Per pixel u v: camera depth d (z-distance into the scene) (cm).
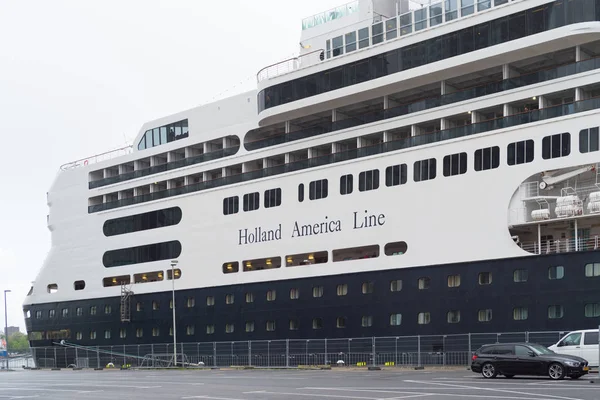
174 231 4872
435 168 3616
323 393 2114
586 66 3195
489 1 3506
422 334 3566
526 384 2217
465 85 3794
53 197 5750
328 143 4116
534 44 3259
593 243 3197
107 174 5525
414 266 3634
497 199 3381
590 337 2664
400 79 3703
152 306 4897
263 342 4209
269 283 4259
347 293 3881
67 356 5441
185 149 4988
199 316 4612
